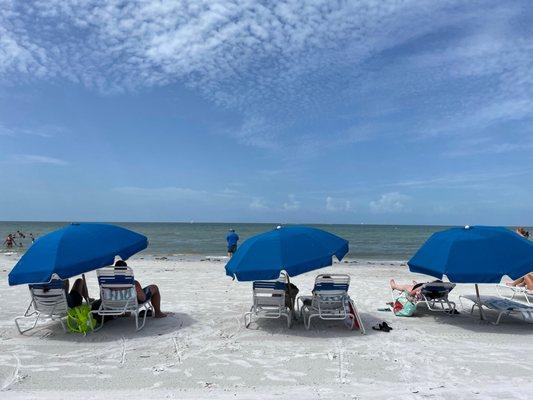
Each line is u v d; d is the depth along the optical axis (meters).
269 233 7.18
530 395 4.64
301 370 5.40
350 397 4.58
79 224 7.20
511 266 6.57
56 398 4.54
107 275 7.02
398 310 8.44
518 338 6.84
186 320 7.86
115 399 4.52
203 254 25.91
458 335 6.98
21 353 6.04
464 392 4.71
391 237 58.69
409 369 5.44
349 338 6.80
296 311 8.52
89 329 7.06
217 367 5.50
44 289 6.89
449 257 6.80
